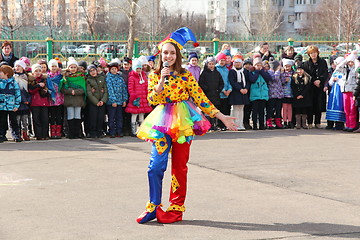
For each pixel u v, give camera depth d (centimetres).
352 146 1085
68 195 691
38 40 1842
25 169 864
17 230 549
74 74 1216
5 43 1298
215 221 579
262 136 1241
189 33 593
